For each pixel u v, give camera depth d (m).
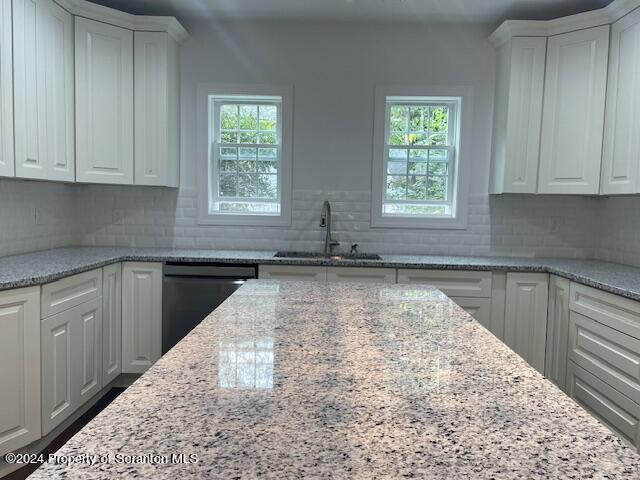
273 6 3.20
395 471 0.57
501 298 2.97
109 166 3.12
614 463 0.60
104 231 3.54
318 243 3.58
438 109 3.64
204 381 0.84
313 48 3.50
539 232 3.51
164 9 3.27
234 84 3.50
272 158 3.65
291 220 3.57
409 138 3.65
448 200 3.66
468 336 1.17
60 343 2.30
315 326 1.24
